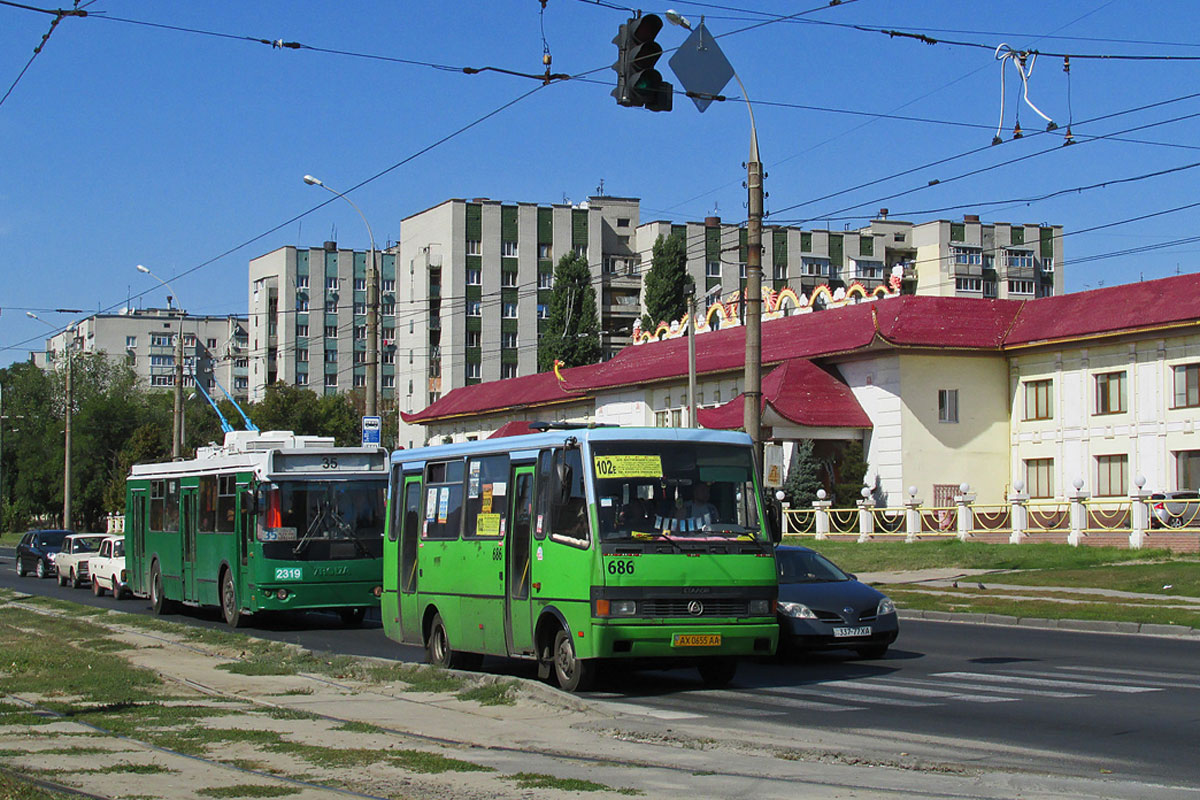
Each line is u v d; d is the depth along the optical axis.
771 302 54.25
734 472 15.00
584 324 92.38
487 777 9.45
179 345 48.19
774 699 14.14
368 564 24.81
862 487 43.72
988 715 12.58
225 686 15.39
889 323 44.66
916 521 38.78
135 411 92.25
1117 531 33.62
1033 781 9.14
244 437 26.94
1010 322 45.94
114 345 147.88
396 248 122.38
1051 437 43.53
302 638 23.31
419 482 18.39
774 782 9.18
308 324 119.06
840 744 10.95
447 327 101.62
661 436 14.81
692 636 14.19
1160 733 11.34
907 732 11.58
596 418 58.72
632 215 110.94
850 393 45.66
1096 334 41.38
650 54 15.04
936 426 44.12
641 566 14.09
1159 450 39.78
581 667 14.38
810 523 42.72
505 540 15.91
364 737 11.48
